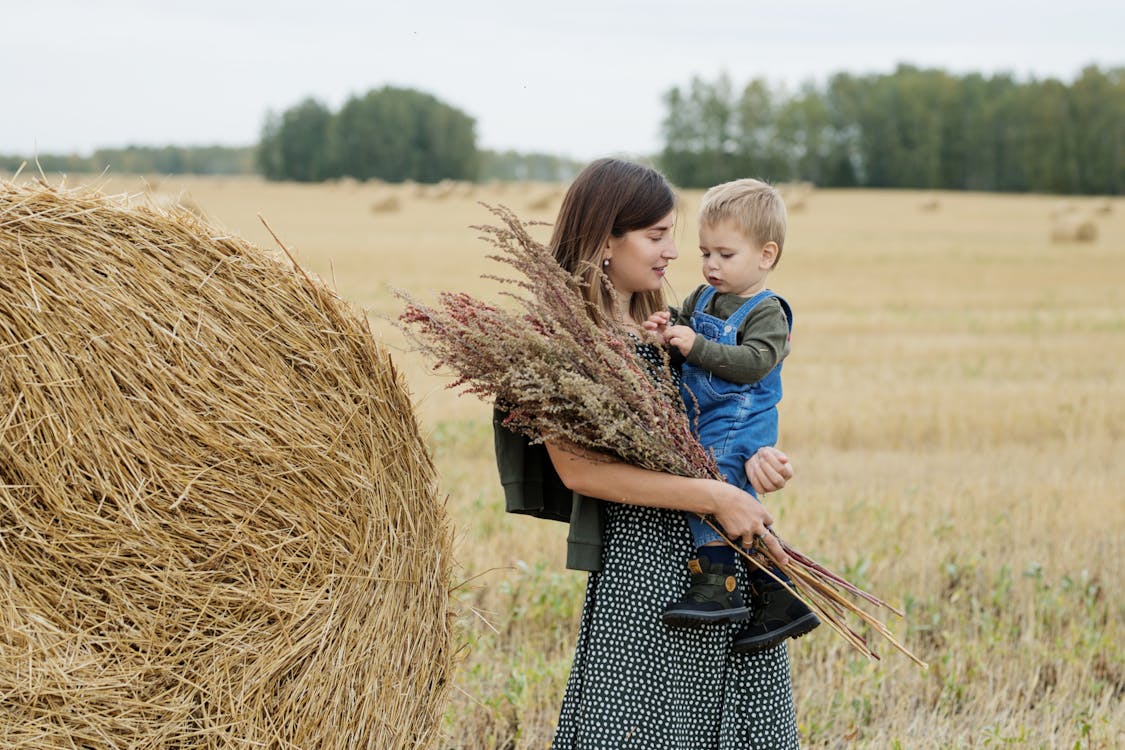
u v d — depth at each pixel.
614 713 3.66
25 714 3.07
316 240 35.94
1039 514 8.58
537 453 3.86
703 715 3.76
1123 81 114.69
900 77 130.50
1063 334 19.48
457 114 132.00
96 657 3.13
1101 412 12.55
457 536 7.47
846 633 3.80
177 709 3.23
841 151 123.25
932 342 18.45
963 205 70.81
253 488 3.35
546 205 51.84
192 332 3.31
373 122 129.38
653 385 3.61
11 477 3.07
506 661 5.98
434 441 10.66
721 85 120.44
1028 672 5.99
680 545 3.71
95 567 3.14
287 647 3.40
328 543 3.49
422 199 69.88
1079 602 7.00
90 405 3.16
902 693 5.76
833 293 25.67
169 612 3.23
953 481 9.77
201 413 3.29
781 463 3.71
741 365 3.72
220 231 3.45
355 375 3.60
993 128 121.19
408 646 3.81
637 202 3.69
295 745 3.45
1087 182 113.69
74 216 3.26
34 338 3.12
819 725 5.21
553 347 3.48
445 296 3.65
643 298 3.97
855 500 8.94
